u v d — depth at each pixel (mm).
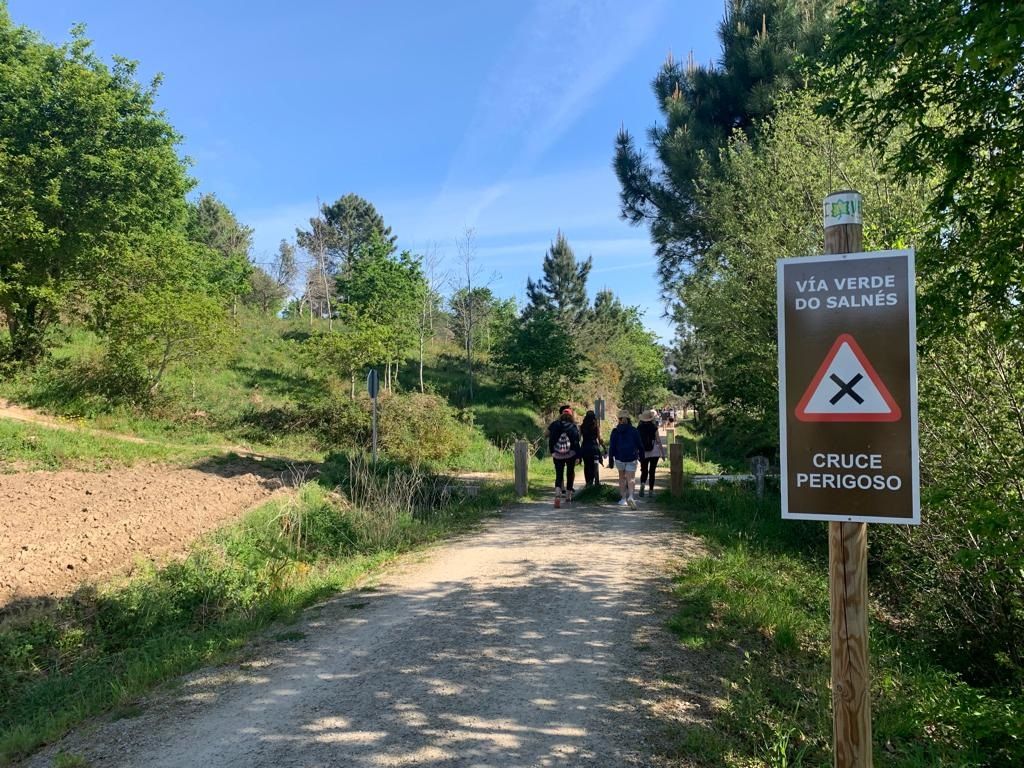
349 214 68875
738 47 20516
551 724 3879
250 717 4066
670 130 21812
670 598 6238
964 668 6652
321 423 20766
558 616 5777
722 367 14023
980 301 5520
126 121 22703
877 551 8781
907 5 5008
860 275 2471
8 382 19625
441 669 4703
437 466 19391
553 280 53969
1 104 20312
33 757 3773
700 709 4066
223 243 50156
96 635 6605
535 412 30094
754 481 13609
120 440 16750
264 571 8008
